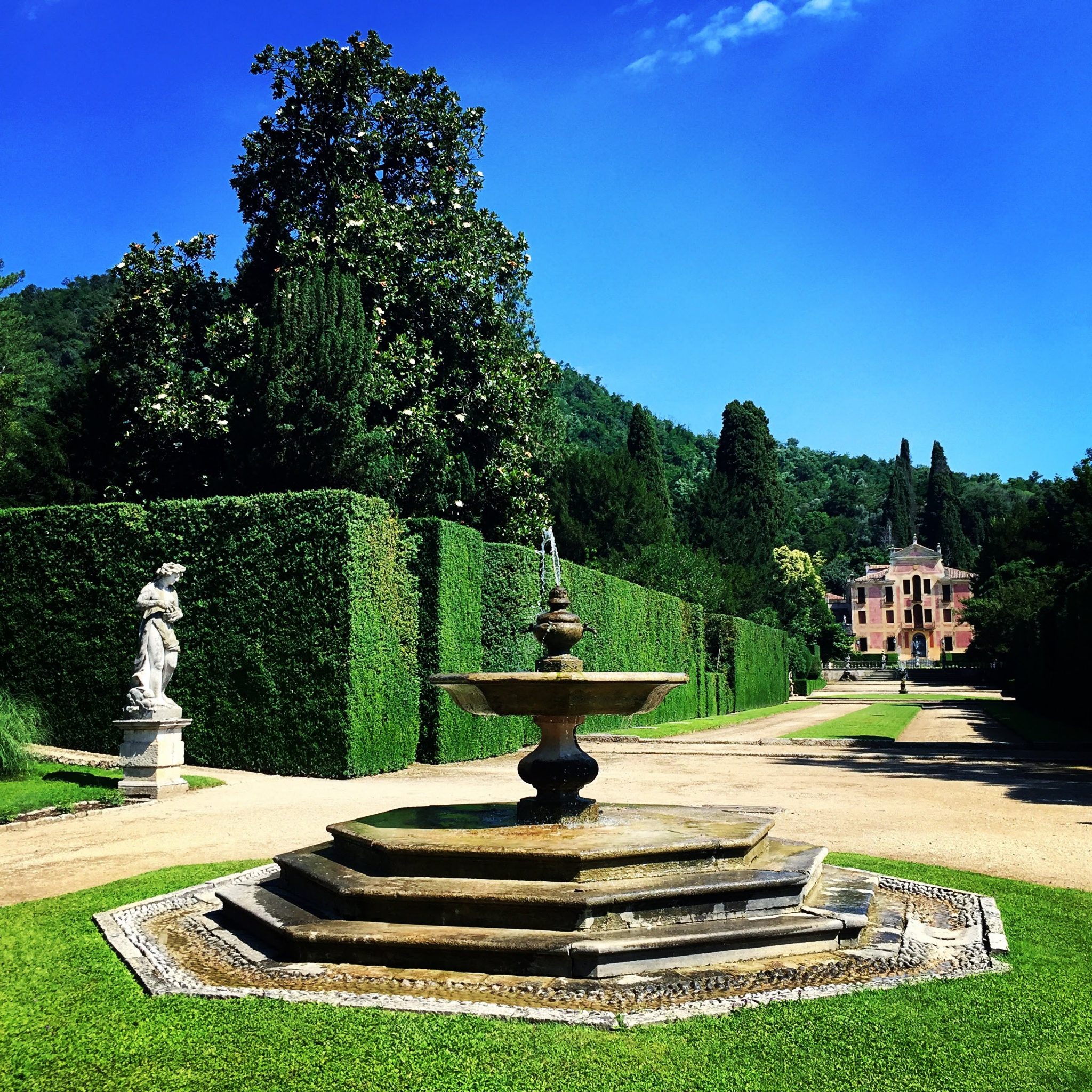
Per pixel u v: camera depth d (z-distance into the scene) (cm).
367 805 1154
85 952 538
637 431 5469
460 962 495
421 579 1758
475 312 2478
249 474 2131
